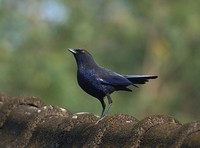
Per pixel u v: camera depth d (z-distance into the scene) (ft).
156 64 93.30
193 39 90.99
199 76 91.66
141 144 18.52
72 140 20.74
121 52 91.71
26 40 78.48
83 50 23.63
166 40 91.86
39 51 78.13
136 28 91.76
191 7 89.81
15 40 77.87
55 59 75.20
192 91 92.53
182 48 90.89
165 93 92.22
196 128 17.42
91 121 21.33
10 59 73.61
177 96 92.43
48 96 72.28
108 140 19.44
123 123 19.84
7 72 71.87
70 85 72.64
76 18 84.12
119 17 91.76
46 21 82.28
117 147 18.94
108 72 23.54
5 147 22.20
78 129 20.99
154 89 91.86
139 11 93.09
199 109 92.53
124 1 93.40
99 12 90.89
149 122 18.88
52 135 21.50
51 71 73.00
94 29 86.94
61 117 22.24
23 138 22.06
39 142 21.63
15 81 72.69
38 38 79.05
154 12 91.81
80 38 83.66
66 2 84.53
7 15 77.92
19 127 22.71
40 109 22.94
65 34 83.25
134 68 93.04
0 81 70.79
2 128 23.43
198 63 91.15
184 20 89.56
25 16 79.15
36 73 73.15
